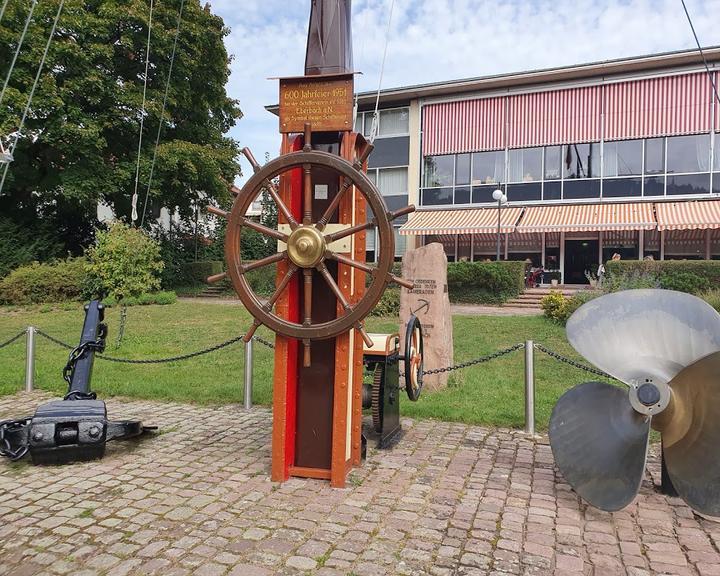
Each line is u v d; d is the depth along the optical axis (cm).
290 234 423
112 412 666
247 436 571
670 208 2098
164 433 579
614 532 367
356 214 458
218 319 1521
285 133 440
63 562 318
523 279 1964
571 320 441
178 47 2105
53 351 1091
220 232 2759
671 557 334
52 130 1919
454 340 1142
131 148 2209
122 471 465
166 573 306
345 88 431
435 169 2520
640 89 2181
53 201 2291
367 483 441
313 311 448
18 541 342
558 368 886
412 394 561
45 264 1994
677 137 2158
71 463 483
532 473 471
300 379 456
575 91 2275
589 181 2281
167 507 392
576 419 419
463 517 382
